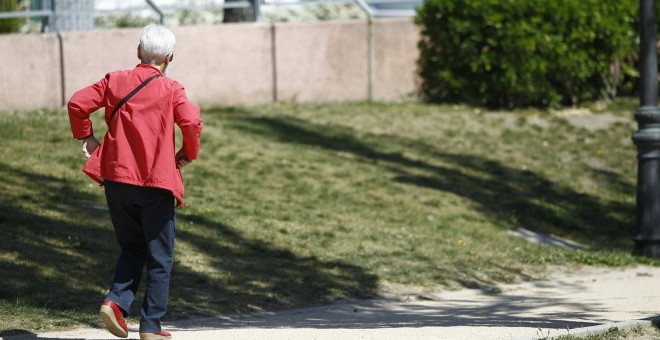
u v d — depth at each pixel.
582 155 56.09
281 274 34.56
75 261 32.47
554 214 47.31
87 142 21.36
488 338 22.88
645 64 41.56
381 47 64.44
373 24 64.06
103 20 61.09
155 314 21.19
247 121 56.06
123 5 57.66
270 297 31.81
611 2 62.06
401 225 42.69
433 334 23.67
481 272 37.41
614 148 57.47
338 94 63.47
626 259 40.66
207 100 59.12
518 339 22.39
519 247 41.72
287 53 61.59
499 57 61.31
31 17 56.72
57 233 34.94
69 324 26.19
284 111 59.56
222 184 44.88
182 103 20.55
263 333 24.19
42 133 48.12
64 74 54.44
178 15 63.75
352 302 32.25
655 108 41.66
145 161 20.45
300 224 40.91
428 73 64.44
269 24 60.94
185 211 39.84
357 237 40.25
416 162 52.41
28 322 26.05
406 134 57.22
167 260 21.20
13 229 34.56
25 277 30.27
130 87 20.69
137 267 21.58
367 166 50.66
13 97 53.06
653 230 42.03
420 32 64.12
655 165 41.91
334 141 54.53
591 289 35.06
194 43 58.38
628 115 62.78
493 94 63.41
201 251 35.75
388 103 63.88
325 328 25.92
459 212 45.69
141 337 21.16
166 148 20.53
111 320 20.83
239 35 59.91
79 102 20.61
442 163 52.75
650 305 30.23
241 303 30.80
